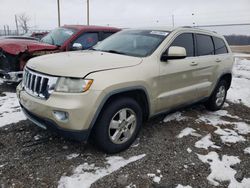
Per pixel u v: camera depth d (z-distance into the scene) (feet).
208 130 14.67
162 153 11.73
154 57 12.51
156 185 9.56
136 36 14.48
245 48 93.81
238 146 13.00
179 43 14.23
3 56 19.22
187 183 9.82
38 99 10.48
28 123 14.06
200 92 15.75
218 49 17.53
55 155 11.07
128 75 11.04
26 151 11.25
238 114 18.04
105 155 11.27
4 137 12.41
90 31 23.76
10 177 9.50
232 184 9.98
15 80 19.08
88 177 9.73
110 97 10.79
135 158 11.19
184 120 15.88
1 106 16.56
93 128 10.72
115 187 9.32
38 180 9.43
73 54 12.72
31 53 19.40
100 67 10.53
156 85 12.41
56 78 10.12
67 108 9.68
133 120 11.75
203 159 11.48
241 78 30.78
